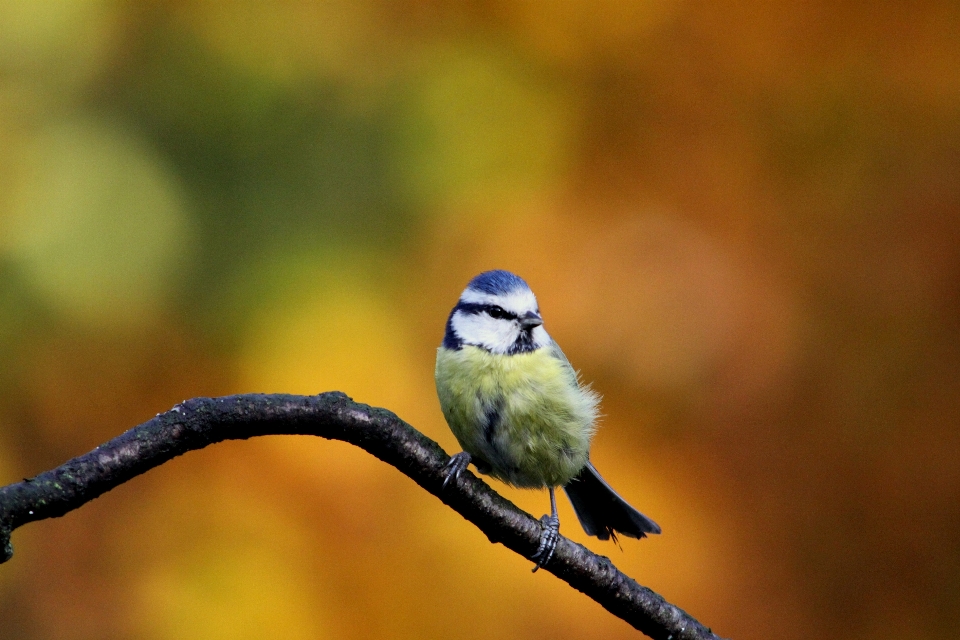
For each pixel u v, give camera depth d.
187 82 12.51
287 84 12.66
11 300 11.33
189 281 11.88
